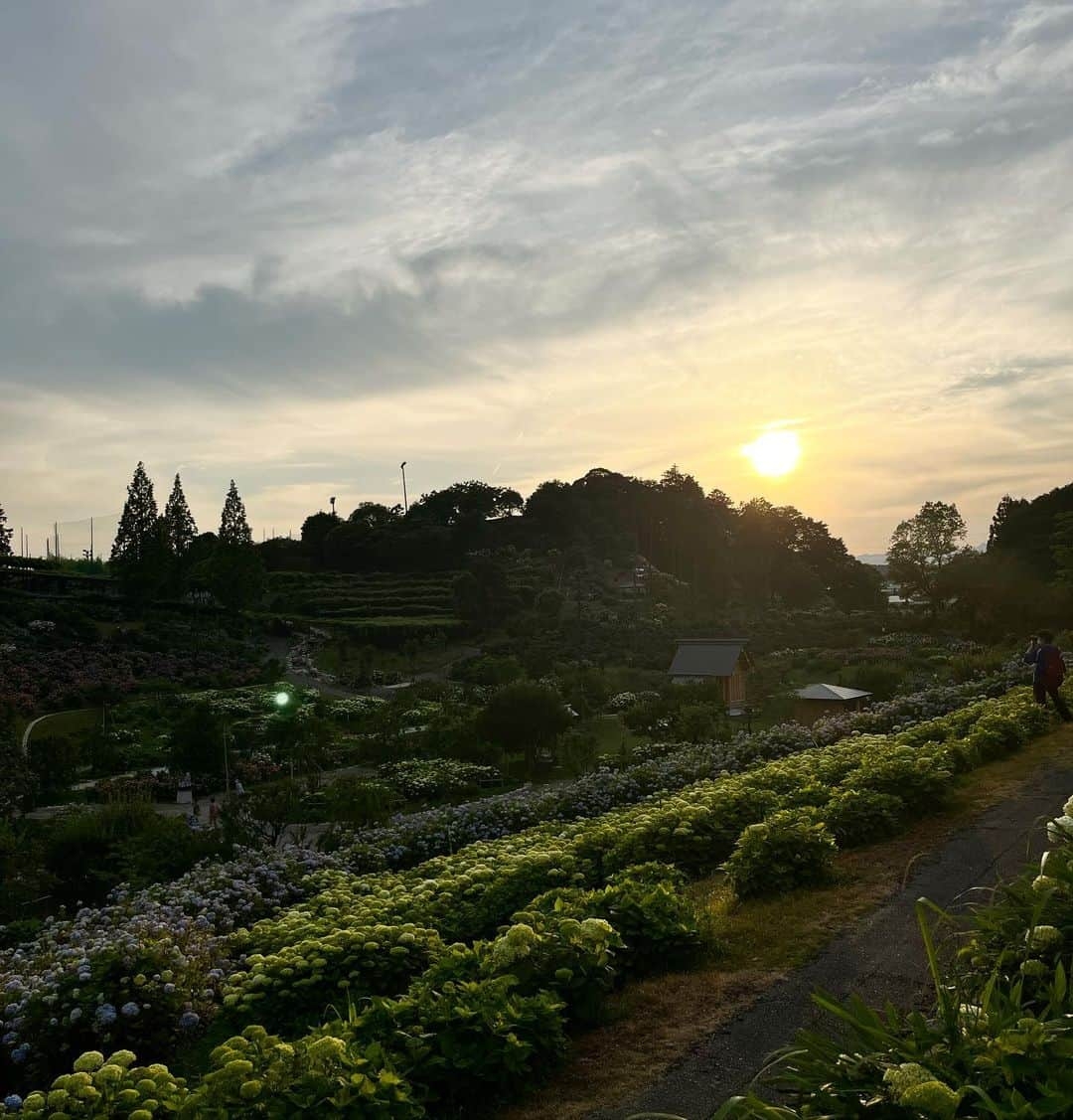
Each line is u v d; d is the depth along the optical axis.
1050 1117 2.57
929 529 83.81
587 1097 4.69
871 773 10.25
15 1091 6.83
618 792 15.98
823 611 101.56
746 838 8.25
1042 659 15.74
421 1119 4.17
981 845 8.55
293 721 42.28
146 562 88.12
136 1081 4.33
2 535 97.19
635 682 59.88
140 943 7.58
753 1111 2.85
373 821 18.25
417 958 6.88
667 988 6.04
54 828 20.39
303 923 8.65
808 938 6.64
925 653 62.62
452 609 97.81
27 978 7.93
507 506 145.25
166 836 15.67
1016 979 3.72
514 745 35.38
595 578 113.00
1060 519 54.25
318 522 134.75
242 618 91.00
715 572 120.38
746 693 54.66
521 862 8.88
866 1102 2.76
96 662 65.25
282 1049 4.23
